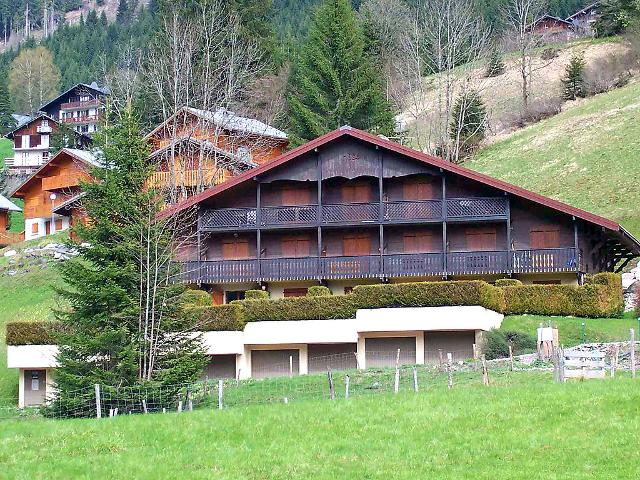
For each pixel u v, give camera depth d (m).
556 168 76.62
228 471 22.98
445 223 50.47
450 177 51.28
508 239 49.69
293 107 77.75
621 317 46.62
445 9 106.00
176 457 24.30
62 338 34.97
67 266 35.91
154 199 37.38
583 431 24.42
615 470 21.42
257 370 45.72
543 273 49.69
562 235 50.41
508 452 23.22
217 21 84.50
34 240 74.44
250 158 70.44
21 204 109.19
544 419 25.70
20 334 45.00
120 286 35.78
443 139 88.94
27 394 45.38
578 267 48.78
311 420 27.06
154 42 86.25
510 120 95.56
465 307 43.66
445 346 44.44
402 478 21.72
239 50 79.75
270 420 27.34
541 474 21.44
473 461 22.73
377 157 51.09
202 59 77.12
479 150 89.12
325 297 45.12
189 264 52.09
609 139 78.25
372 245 53.00
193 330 38.38
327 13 79.88
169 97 77.75
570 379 31.47
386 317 44.25
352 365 45.12
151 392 33.84
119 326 35.38
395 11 109.62
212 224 52.31
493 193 50.72
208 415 28.33
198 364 35.56
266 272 51.78
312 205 51.66
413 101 96.88
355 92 77.88
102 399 33.47
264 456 24.02
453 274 50.12
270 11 97.94
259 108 87.19
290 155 51.16
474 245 51.69
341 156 51.44
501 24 125.44
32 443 26.22
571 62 100.62
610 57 99.31
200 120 69.12
